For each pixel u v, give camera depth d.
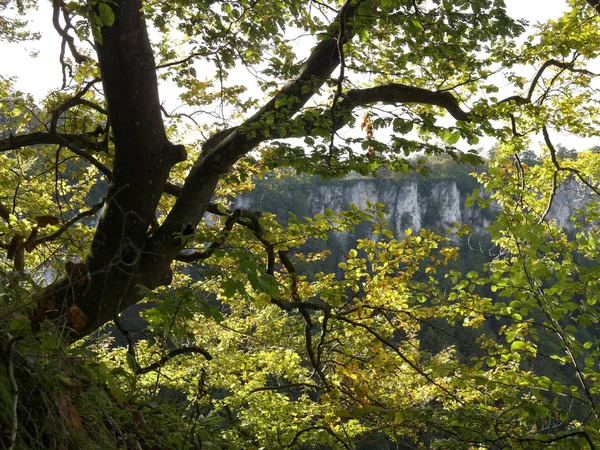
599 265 3.53
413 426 4.36
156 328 2.59
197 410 2.63
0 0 6.28
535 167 10.54
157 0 5.88
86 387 2.11
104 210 4.48
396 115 4.49
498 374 3.95
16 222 4.88
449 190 78.44
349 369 6.47
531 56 7.13
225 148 4.96
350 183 76.12
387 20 4.50
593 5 6.51
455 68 5.95
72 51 5.56
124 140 4.41
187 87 6.84
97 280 4.23
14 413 1.54
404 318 6.26
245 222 4.89
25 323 1.81
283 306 5.57
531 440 3.48
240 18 5.39
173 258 4.57
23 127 7.34
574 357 3.62
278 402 7.04
